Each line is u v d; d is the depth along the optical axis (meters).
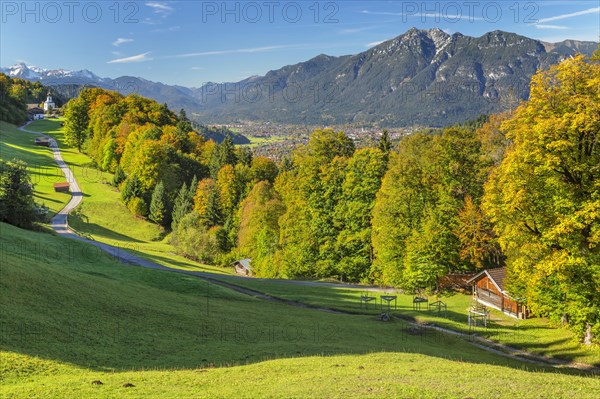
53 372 23.59
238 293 56.12
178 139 149.00
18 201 69.50
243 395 20.12
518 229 34.94
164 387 21.56
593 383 23.12
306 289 64.12
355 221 76.81
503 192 35.22
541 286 38.38
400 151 85.44
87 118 159.88
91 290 39.75
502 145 79.56
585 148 31.70
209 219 111.06
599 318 32.75
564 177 32.62
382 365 27.25
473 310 50.50
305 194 84.31
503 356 39.66
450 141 72.12
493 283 58.19
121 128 140.38
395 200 67.75
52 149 156.50
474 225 63.00
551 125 30.36
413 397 19.50
